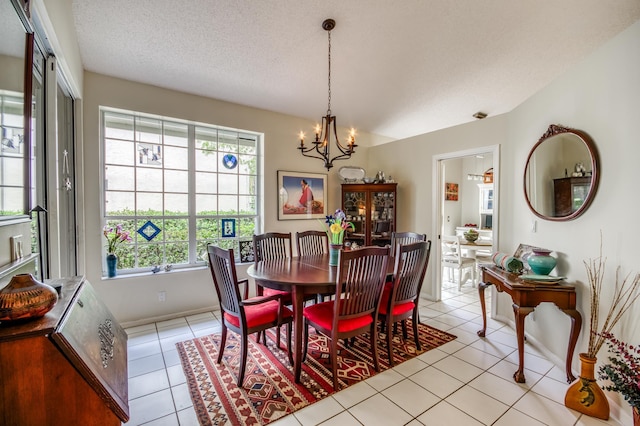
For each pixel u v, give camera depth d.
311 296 3.02
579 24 2.40
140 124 3.28
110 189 3.12
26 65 1.29
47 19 1.56
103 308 1.32
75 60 2.34
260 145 4.07
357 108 4.05
